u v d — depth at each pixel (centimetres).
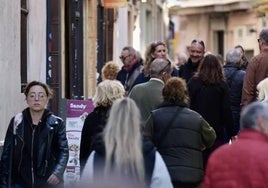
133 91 1627
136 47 4862
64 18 2692
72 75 2783
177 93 1417
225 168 1024
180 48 7800
